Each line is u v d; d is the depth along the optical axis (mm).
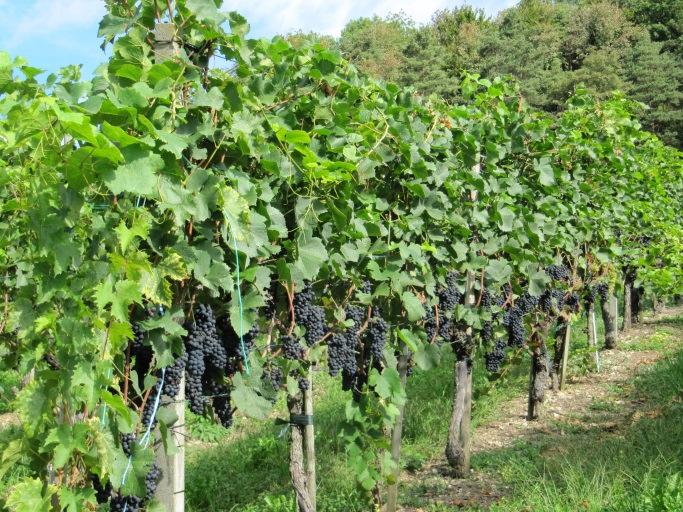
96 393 2553
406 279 5223
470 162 6273
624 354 12023
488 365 7082
